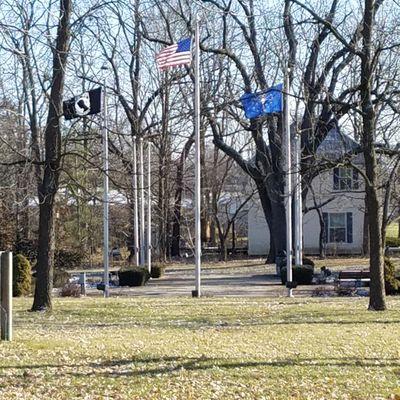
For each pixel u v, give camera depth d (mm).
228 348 12297
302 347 12477
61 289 29359
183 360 10977
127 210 52188
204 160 58531
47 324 16375
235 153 46000
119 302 22562
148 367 10398
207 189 58344
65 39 17859
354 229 57562
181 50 26156
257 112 25422
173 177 57656
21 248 42438
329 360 11133
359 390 9062
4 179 32625
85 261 51531
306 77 33125
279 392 8875
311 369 10320
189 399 8500
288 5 33625
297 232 33312
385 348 12484
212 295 27906
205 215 62406
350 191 45312
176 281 37938
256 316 18078
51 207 19062
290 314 18453
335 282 29625
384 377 9875
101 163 35812
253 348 12320
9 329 12828
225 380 9516
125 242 54375
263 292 29812
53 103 18172
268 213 49656
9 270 12812
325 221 57781
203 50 41281
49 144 18422
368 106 18906
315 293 27547
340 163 19312
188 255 60938
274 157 43062
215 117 46625
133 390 8914
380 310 19281
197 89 26969
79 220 49844
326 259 51406
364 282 28859
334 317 17625
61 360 10898
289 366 10523
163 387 9086
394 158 24375
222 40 43688
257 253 61719
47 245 19188
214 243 67125
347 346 12633
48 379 9500
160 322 16938
